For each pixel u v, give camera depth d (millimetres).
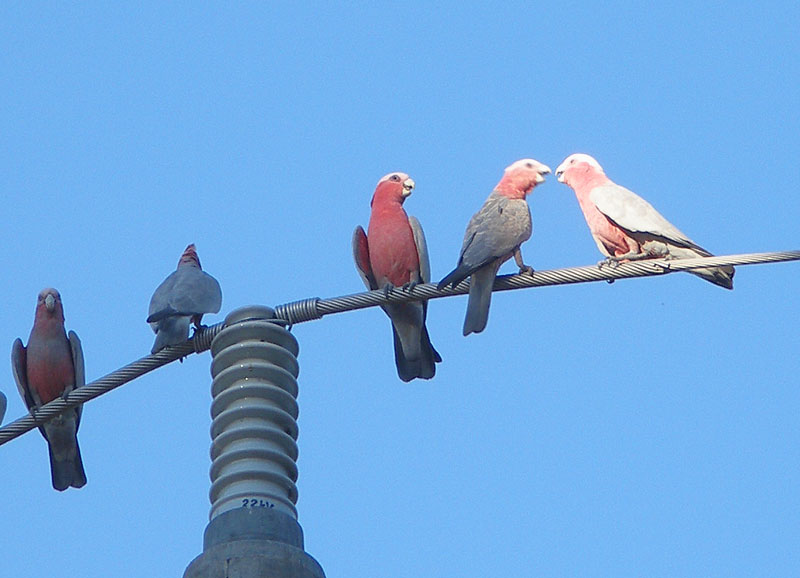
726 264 12289
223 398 11250
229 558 10039
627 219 16062
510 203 14688
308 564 10227
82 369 16500
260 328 11672
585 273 13125
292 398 11438
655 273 12609
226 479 10727
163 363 13188
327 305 12500
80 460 16406
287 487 10852
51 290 16781
